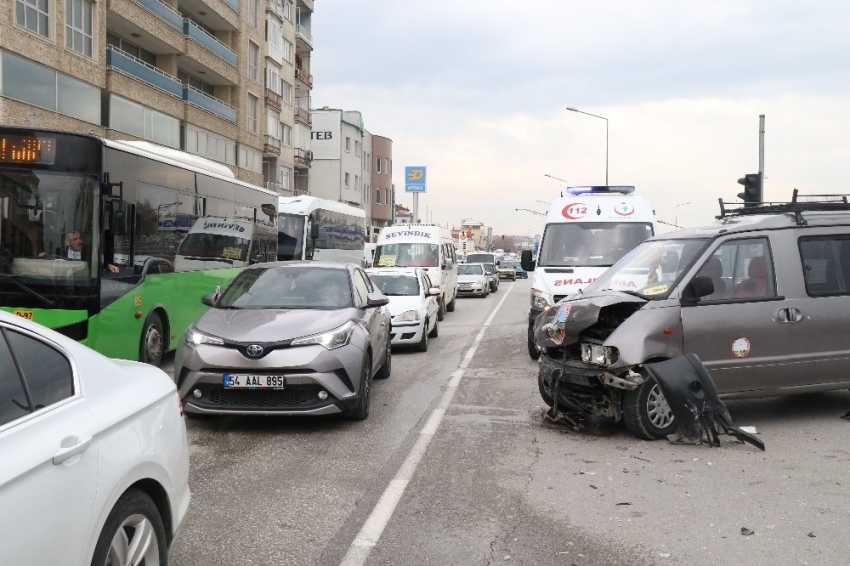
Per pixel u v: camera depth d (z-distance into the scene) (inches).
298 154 2416.3
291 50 2276.1
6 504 99.5
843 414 333.1
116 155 385.1
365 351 320.5
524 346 614.9
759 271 309.6
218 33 1765.5
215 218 555.8
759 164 882.8
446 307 1028.5
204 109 1550.2
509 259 2556.6
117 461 124.0
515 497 220.2
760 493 223.8
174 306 474.0
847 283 317.1
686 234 329.7
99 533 117.6
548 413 323.3
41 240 354.6
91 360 136.3
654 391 288.4
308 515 203.8
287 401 298.5
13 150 355.9
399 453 270.5
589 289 335.3
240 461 259.1
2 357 115.1
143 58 1438.2
